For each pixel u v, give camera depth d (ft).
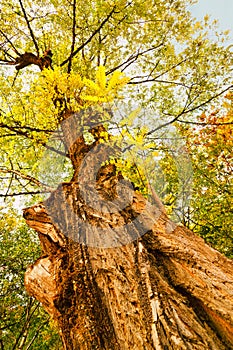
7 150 17.58
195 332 5.10
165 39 17.83
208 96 18.08
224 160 20.53
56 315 6.64
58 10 16.80
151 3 16.28
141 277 6.07
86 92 9.36
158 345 4.88
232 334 5.30
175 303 5.64
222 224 20.34
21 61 16.92
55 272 7.23
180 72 17.93
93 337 5.47
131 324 5.35
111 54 18.58
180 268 6.53
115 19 16.69
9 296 23.21
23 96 15.61
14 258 23.82
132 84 18.04
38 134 13.58
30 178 15.33
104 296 5.97
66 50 17.34
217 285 6.06
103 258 6.67
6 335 26.35
